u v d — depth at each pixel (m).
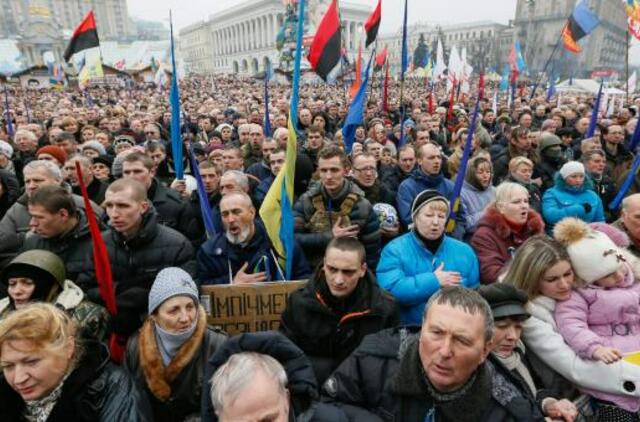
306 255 3.33
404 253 2.71
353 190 3.45
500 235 2.97
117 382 1.75
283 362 1.69
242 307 2.64
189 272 2.66
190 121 11.06
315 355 2.25
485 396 1.51
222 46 92.19
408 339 1.81
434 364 1.48
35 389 1.55
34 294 2.08
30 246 2.69
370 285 2.29
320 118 9.05
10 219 3.23
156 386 1.96
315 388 1.70
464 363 1.45
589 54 39.19
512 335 1.84
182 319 1.97
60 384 1.62
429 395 1.57
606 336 2.07
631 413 1.96
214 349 2.08
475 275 2.74
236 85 39.28
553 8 47.12
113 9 103.69
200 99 23.61
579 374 1.96
